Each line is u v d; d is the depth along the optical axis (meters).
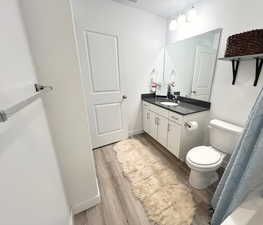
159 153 2.14
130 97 2.60
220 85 1.67
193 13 1.75
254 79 1.34
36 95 0.53
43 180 0.66
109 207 1.27
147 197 1.35
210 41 1.71
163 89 2.74
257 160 0.75
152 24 2.38
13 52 0.55
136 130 2.87
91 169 1.18
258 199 0.79
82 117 1.03
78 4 1.72
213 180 1.53
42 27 0.78
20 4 0.69
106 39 2.00
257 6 1.23
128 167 1.81
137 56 2.43
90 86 2.07
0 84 0.42
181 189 1.43
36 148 0.63
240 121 1.51
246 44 1.17
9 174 0.41
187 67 2.16
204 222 1.12
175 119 1.80
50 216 0.69
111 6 1.95
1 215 0.35
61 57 0.86
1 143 0.38
